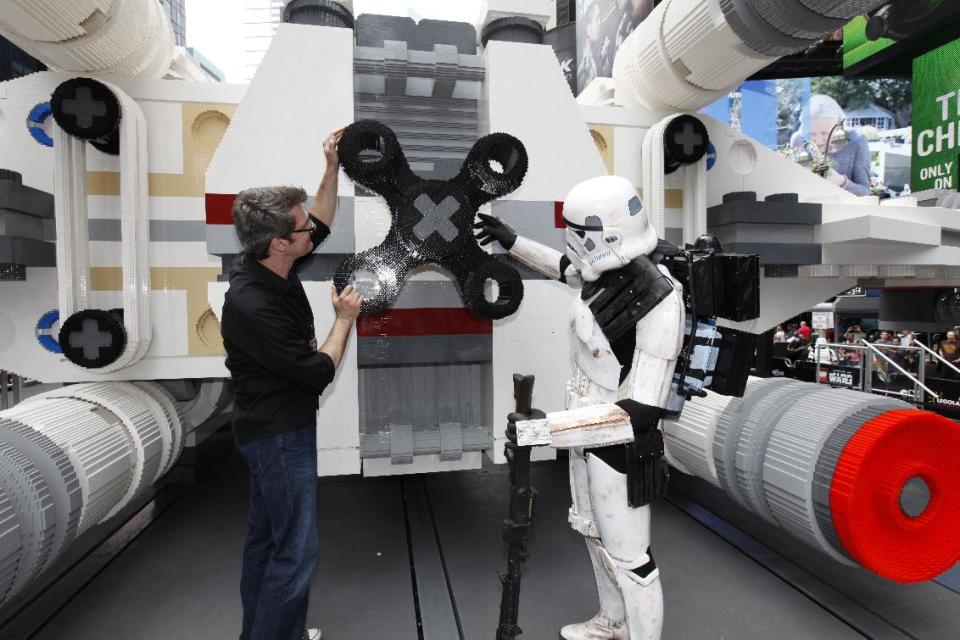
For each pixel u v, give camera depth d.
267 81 2.33
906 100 28.25
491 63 2.46
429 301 2.50
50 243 2.64
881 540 2.03
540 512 3.29
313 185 2.35
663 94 3.10
